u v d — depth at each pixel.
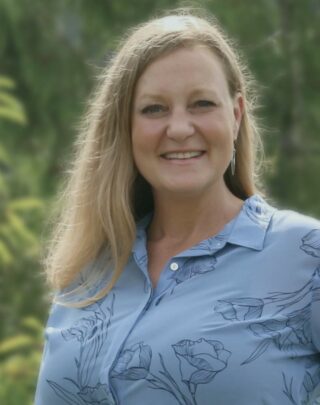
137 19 9.52
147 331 3.38
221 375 3.27
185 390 3.30
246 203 3.57
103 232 3.68
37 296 7.45
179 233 3.58
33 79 9.58
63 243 3.75
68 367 3.50
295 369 3.31
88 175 3.70
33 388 6.20
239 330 3.31
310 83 9.80
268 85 9.57
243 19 9.43
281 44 9.63
